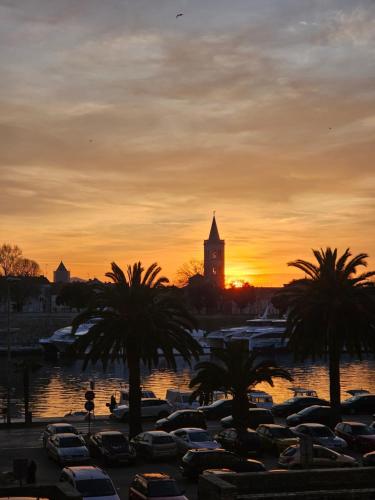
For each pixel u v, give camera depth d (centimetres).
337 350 5975
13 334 19888
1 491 3016
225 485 2819
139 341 5503
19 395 10688
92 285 5728
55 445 4816
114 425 6656
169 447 4872
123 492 3991
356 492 2920
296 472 3042
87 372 13875
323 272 5984
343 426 5309
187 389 11181
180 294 5862
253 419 5997
